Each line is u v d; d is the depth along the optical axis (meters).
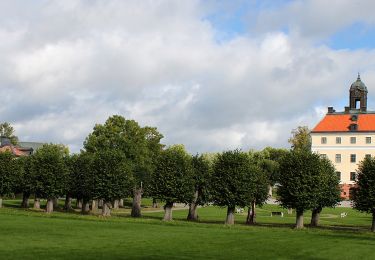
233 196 72.75
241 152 77.75
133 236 48.00
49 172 86.56
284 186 72.62
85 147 114.56
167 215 76.88
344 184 157.62
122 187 82.06
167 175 76.81
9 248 36.34
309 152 76.12
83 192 89.00
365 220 89.44
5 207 93.00
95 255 34.62
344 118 163.88
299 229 65.19
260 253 39.00
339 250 42.81
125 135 116.38
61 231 50.06
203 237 49.34
